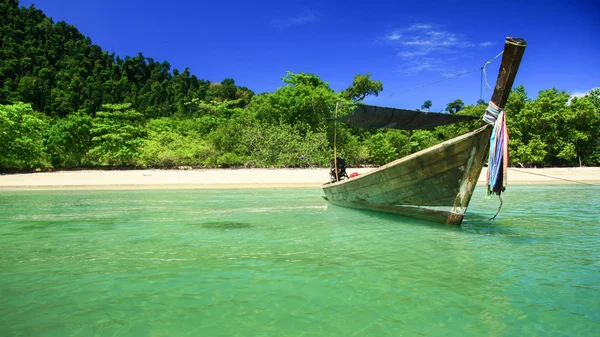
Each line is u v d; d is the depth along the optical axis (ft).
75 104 222.07
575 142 108.68
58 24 398.62
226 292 16.03
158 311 14.16
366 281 17.33
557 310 14.26
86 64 323.57
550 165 116.26
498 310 14.25
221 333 12.45
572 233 28.04
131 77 363.56
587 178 84.28
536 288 16.47
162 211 39.93
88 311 14.16
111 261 20.65
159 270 18.99
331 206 43.70
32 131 91.30
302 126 118.21
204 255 21.85
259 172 88.33
